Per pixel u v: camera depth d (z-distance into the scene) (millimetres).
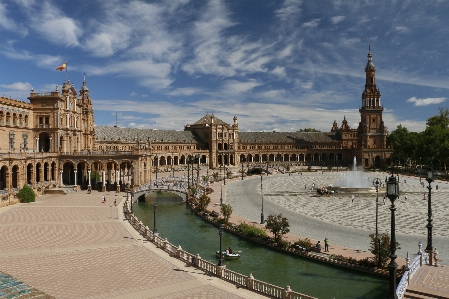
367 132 195750
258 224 64625
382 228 61031
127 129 169625
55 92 99438
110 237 49781
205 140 195625
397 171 162875
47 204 75750
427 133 156750
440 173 158625
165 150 172875
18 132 93438
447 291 29297
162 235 60062
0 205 71312
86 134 123375
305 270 42781
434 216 70500
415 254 45594
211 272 36625
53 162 97875
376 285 37875
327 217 71125
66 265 38062
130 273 35969
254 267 44062
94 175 112312
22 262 38781
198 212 77125
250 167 177875
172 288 32250
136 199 90562
